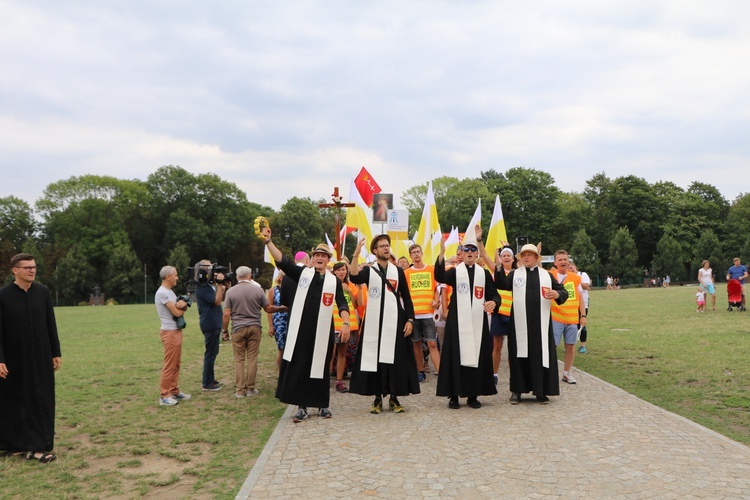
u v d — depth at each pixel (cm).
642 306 2478
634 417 710
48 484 542
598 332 1551
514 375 799
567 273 936
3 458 617
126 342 1631
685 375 959
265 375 1110
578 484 494
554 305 924
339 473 536
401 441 630
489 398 850
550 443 607
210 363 962
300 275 765
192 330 1938
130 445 666
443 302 1066
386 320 768
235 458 614
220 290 948
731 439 627
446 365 783
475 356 777
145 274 6125
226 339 1620
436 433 658
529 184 7344
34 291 644
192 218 6481
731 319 1752
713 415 733
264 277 6838
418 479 514
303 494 488
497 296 813
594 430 653
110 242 6353
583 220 7331
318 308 753
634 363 1088
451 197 7238
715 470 521
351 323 1004
